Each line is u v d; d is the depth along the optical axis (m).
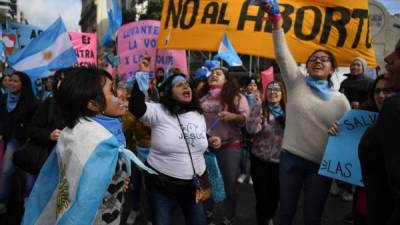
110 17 5.34
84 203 1.81
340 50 5.33
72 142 1.93
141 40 8.21
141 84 3.24
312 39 5.32
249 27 5.45
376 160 1.95
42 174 2.10
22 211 4.98
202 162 3.38
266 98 4.43
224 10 5.57
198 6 5.72
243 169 7.03
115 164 1.95
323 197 3.45
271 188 4.44
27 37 11.12
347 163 3.11
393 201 1.93
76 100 2.00
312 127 3.40
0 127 4.78
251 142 4.50
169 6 5.97
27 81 4.90
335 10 5.31
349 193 6.03
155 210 3.27
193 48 5.73
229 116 4.29
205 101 4.54
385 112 1.77
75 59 6.84
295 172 3.49
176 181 3.22
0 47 9.23
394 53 1.86
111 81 2.22
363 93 6.04
